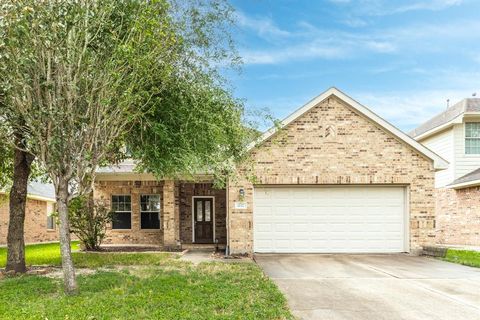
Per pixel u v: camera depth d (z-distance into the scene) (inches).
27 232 780.6
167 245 597.9
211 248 605.0
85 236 579.5
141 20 276.1
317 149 525.0
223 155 383.9
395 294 294.0
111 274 354.0
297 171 522.9
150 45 293.0
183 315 227.3
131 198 673.0
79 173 282.4
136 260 456.4
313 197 532.7
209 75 360.2
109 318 223.3
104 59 280.1
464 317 238.7
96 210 589.9
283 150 523.8
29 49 257.4
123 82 285.6
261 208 529.3
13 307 247.3
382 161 526.9
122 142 383.6
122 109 285.0
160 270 382.0
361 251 528.7
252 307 246.5
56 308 242.8
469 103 773.3
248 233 517.3
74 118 277.6
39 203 831.7
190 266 410.9
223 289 293.0
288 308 250.1
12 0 251.3
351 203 533.3
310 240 528.4
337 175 523.8
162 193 667.4
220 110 368.5
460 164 765.9
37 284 315.0
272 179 521.0
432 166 528.4
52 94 269.4
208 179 608.1
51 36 257.8
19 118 302.0
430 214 524.4
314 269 401.4
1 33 253.8
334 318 234.4
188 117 349.7
